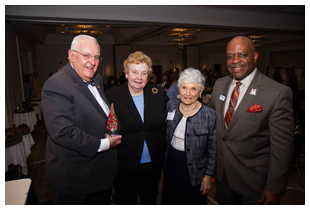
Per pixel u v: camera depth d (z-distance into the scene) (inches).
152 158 66.5
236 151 55.7
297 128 115.5
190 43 519.2
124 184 67.6
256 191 55.1
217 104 61.9
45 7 187.3
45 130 233.5
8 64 194.7
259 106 52.5
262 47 568.1
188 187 62.6
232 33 391.9
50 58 454.3
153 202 70.9
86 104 53.9
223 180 61.6
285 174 50.6
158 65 539.2
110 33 460.8
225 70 602.9
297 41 446.6
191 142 60.8
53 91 49.9
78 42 53.9
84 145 50.2
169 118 64.6
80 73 55.4
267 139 54.7
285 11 262.7
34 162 148.6
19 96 235.3
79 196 57.3
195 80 58.4
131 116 64.9
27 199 51.6
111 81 263.4
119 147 66.3
